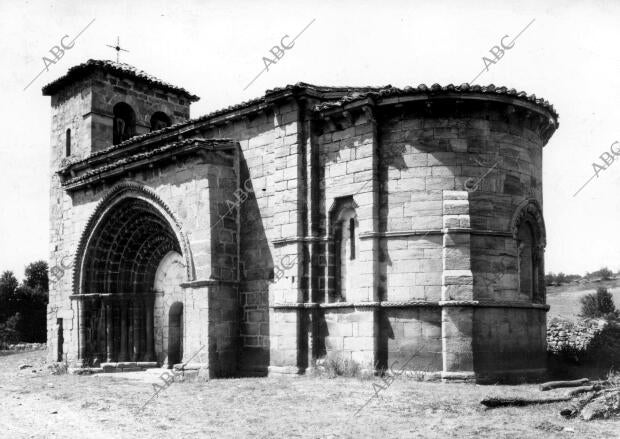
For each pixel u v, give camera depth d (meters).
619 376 18.77
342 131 19.27
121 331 25.58
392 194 18.34
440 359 17.36
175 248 24.44
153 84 31.25
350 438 10.91
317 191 19.59
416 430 11.44
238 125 21.48
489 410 13.11
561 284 67.69
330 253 19.25
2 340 51.91
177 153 20.88
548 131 20.80
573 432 11.23
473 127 18.27
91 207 25.48
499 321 17.94
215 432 11.56
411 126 18.33
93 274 25.70
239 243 20.88
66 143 30.84
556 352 23.17
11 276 59.47
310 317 19.00
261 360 19.88
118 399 15.67
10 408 15.01
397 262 18.05
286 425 12.01
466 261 17.53
